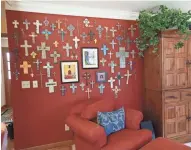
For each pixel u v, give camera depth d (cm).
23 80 255
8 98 543
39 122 266
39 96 264
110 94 304
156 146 181
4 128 135
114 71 304
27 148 262
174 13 254
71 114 242
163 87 270
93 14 284
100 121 220
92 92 292
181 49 278
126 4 262
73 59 278
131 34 312
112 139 204
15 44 249
